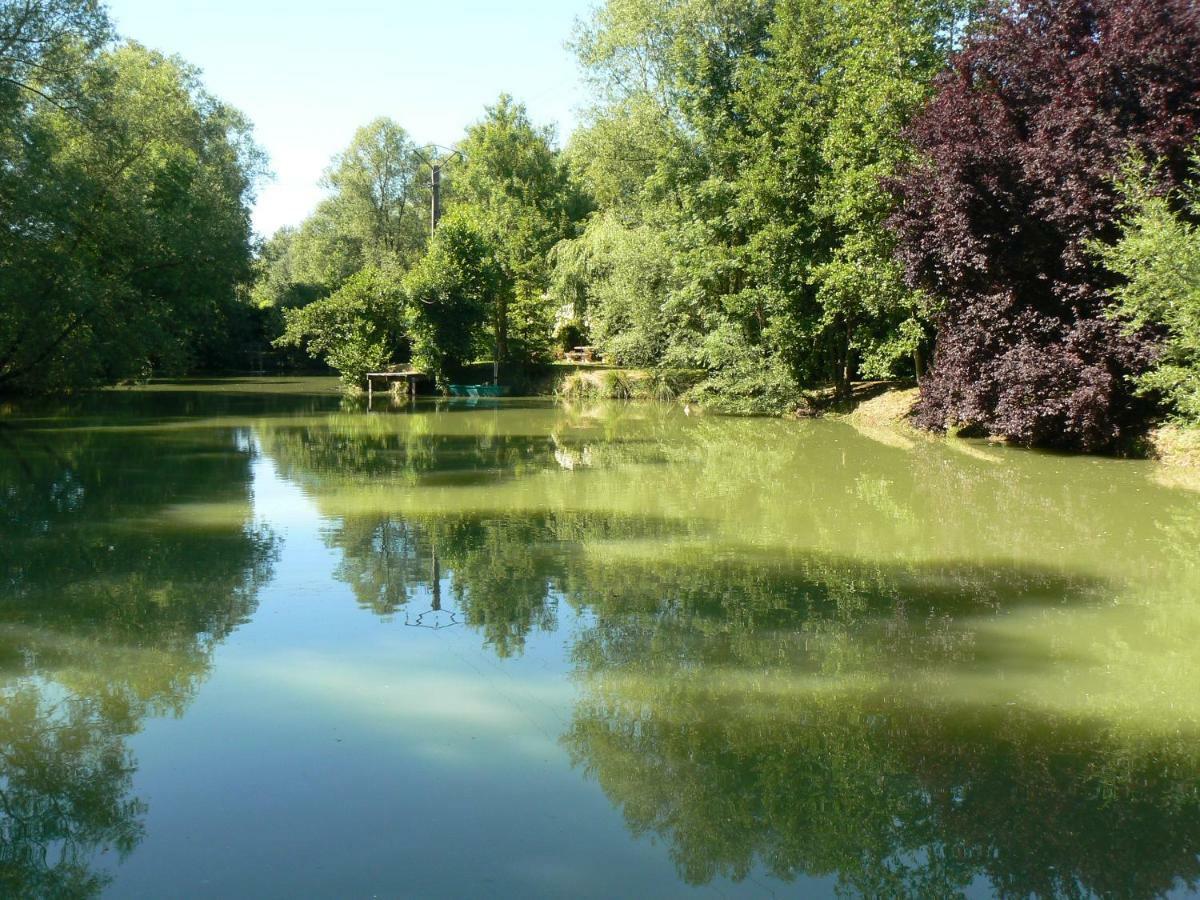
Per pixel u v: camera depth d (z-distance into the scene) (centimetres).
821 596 695
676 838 359
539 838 359
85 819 370
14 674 528
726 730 458
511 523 972
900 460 1461
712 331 2525
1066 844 358
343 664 546
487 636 600
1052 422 1472
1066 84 1380
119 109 3067
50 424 2100
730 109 2386
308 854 345
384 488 1200
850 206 1833
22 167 2111
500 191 4231
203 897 317
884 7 1794
